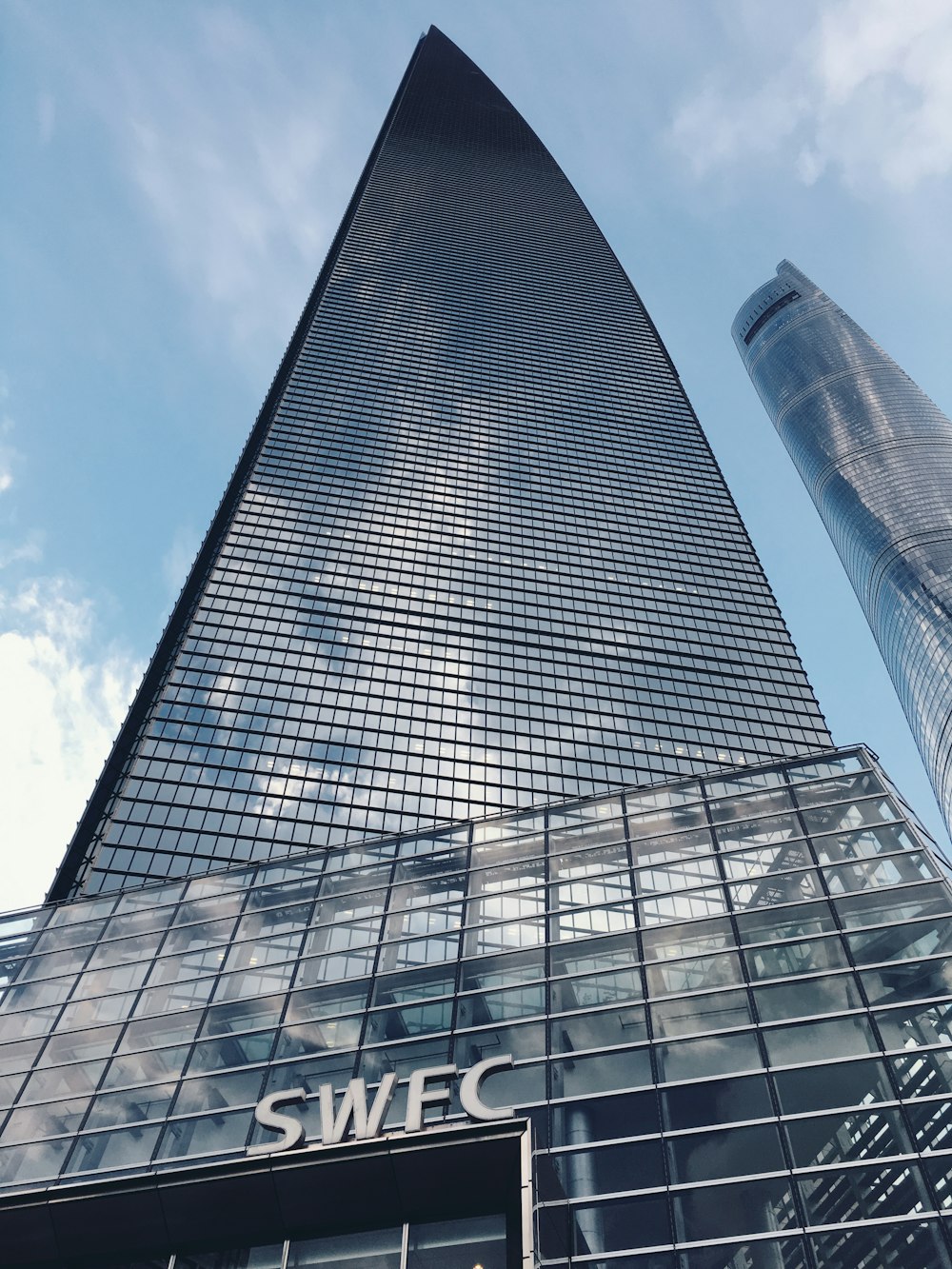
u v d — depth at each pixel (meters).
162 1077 33.72
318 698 116.94
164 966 39.97
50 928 45.09
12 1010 39.69
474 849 42.84
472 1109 27.94
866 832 36.47
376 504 149.38
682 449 180.62
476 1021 32.72
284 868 45.09
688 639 139.88
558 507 159.00
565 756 118.94
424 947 37.19
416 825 105.62
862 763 41.19
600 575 147.62
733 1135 26.62
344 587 133.00
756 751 125.00
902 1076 26.70
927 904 31.95
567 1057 30.28
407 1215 26.14
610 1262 24.16
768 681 135.75
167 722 109.19
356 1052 32.47
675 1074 28.78
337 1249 25.86
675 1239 24.42
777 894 34.88
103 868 93.25
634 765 119.69
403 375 182.12
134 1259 27.23
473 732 118.56
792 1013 29.75
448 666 126.12
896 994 29.17
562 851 41.06
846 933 32.09
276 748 109.88
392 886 41.56
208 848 97.62
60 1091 34.31
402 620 130.75
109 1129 31.86
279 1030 34.56
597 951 34.69
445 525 148.88
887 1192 24.06
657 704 128.88
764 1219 24.41
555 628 136.38
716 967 32.44
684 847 39.09
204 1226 27.00
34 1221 27.78
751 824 39.25
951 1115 25.14
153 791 101.88
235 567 131.75
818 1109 26.58
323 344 186.50
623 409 189.12
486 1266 24.33
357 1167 26.67
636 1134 27.23
